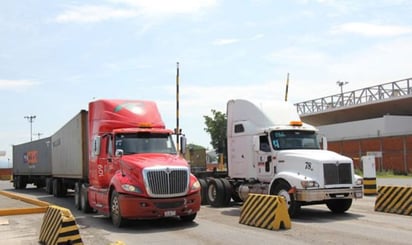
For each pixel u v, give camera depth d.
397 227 12.57
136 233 12.38
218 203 18.66
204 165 26.19
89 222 14.70
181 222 14.16
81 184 18.83
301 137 16.56
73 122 20.84
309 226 12.92
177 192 13.13
